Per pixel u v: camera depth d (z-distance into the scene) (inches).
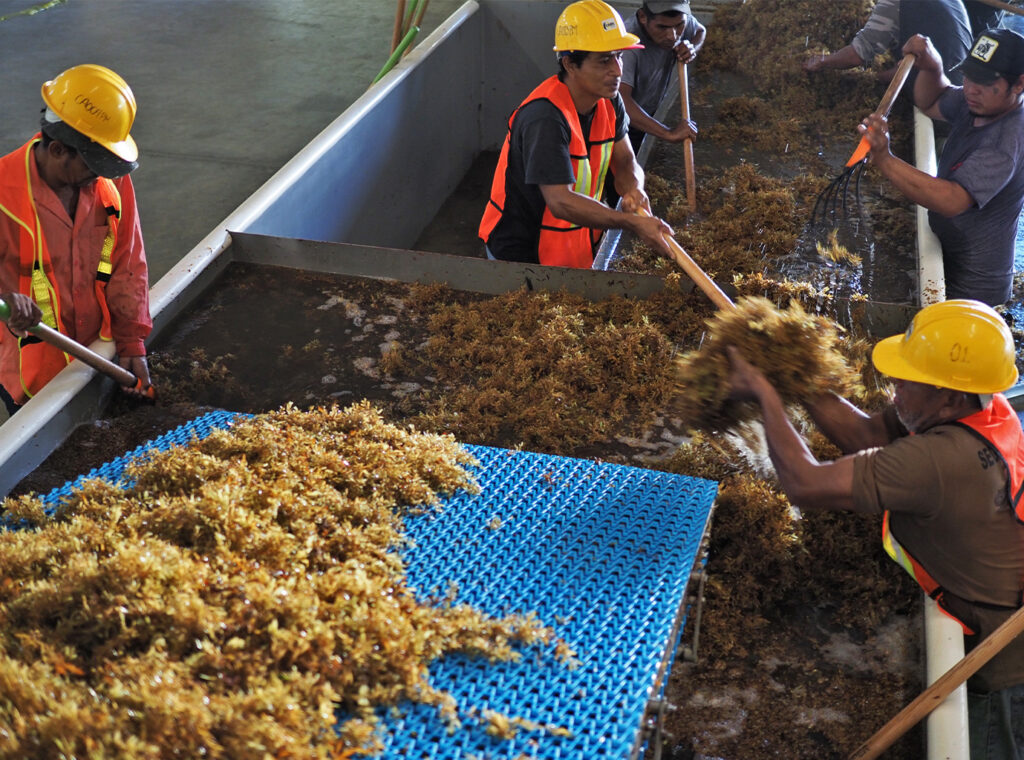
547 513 82.5
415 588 70.9
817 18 219.3
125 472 85.3
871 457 77.0
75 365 111.7
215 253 139.1
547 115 131.6
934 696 72.5
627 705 60.2
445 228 249.4
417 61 221.8
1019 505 78.4
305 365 122.6
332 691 58.1
